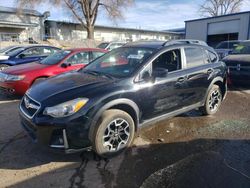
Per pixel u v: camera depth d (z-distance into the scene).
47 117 3.28
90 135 3.42
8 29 30.25
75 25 37.53
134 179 3.20
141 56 4.29
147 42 5.08
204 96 5.23
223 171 3.37
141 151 3.91
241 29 27.86
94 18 34.03
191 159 3.67
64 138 3.28
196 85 4.92
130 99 3.76
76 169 3.41
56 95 3.45
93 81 3.84
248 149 3.99
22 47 11.02
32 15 33.03
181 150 3.95
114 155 3.72
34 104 3.53
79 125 3.31
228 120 5.29
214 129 4.79
